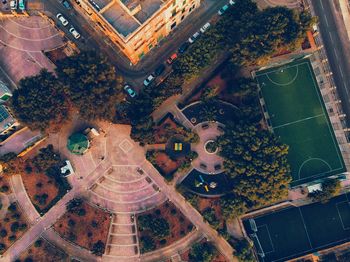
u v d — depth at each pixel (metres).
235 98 134.25
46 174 129.88
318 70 135.00
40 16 137.50
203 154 132.62
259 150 122.12
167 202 131.00
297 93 136.00
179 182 131.62
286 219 134.00
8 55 136.88
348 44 135.38
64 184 130.50
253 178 120.81
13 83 135.38
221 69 134.88
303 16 126.00
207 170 131.75
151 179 131.75
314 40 135.88
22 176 131.00
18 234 129.12
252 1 136.88
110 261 129.00
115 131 133.62
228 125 127.81
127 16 117.00
